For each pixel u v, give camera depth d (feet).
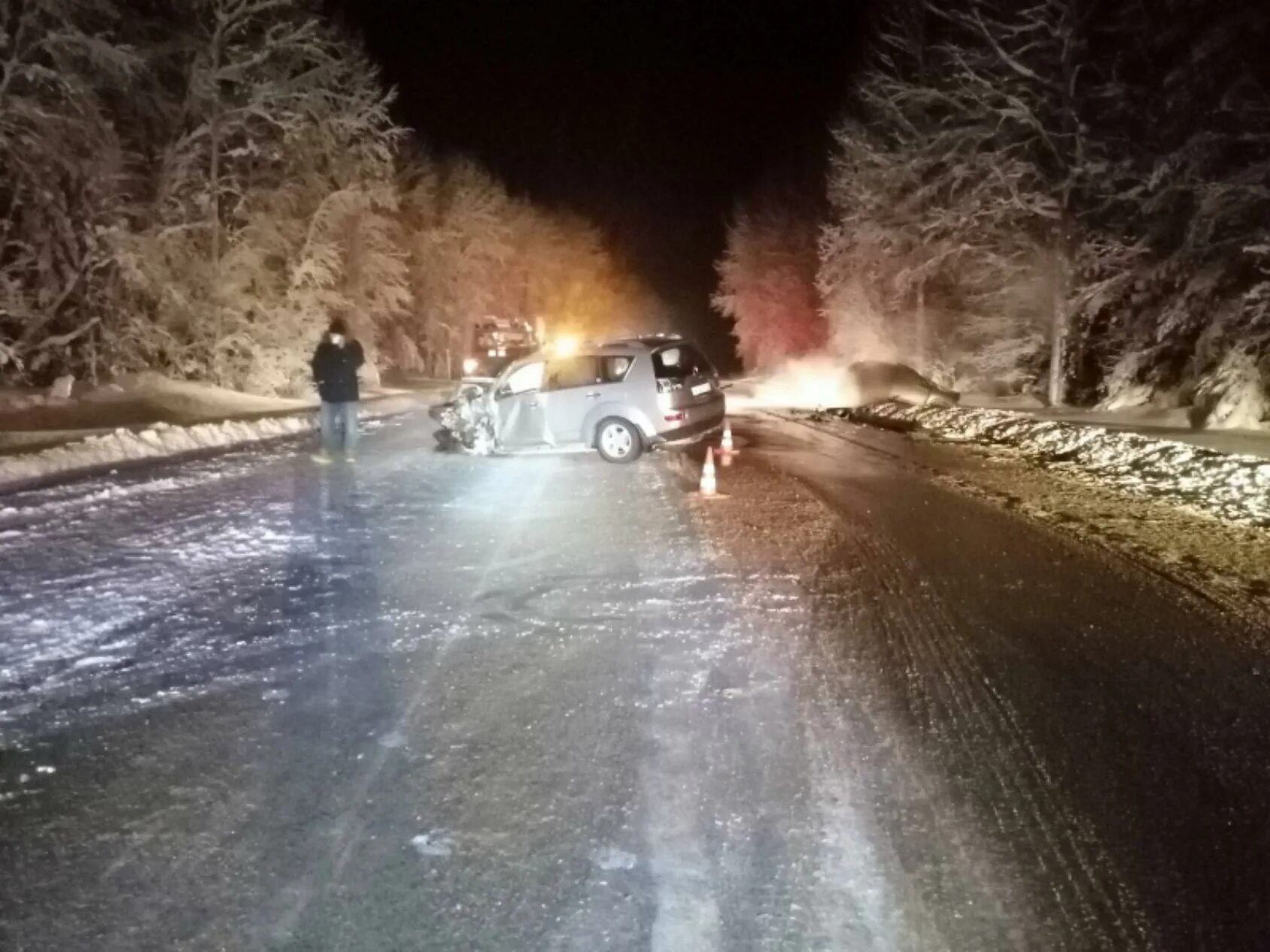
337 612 29.04
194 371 109.50
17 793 18.25
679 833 16.60
